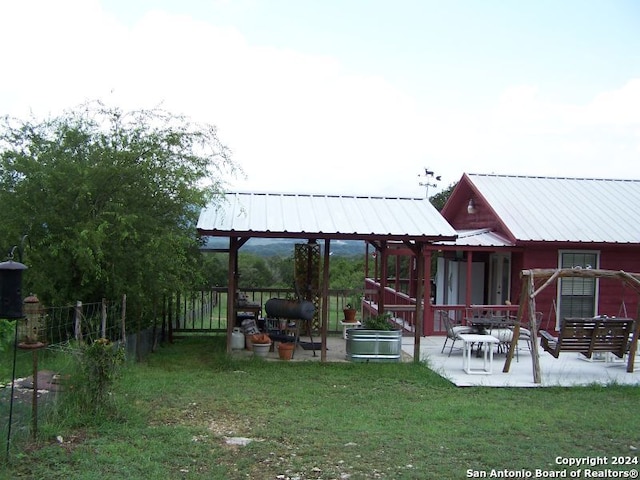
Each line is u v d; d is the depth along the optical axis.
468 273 15.21
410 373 10.62
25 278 9.47
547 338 11.49
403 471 5.75
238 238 11.50
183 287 11.48
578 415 8.02
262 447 6.34
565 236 15.52
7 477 5.15
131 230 9.88
